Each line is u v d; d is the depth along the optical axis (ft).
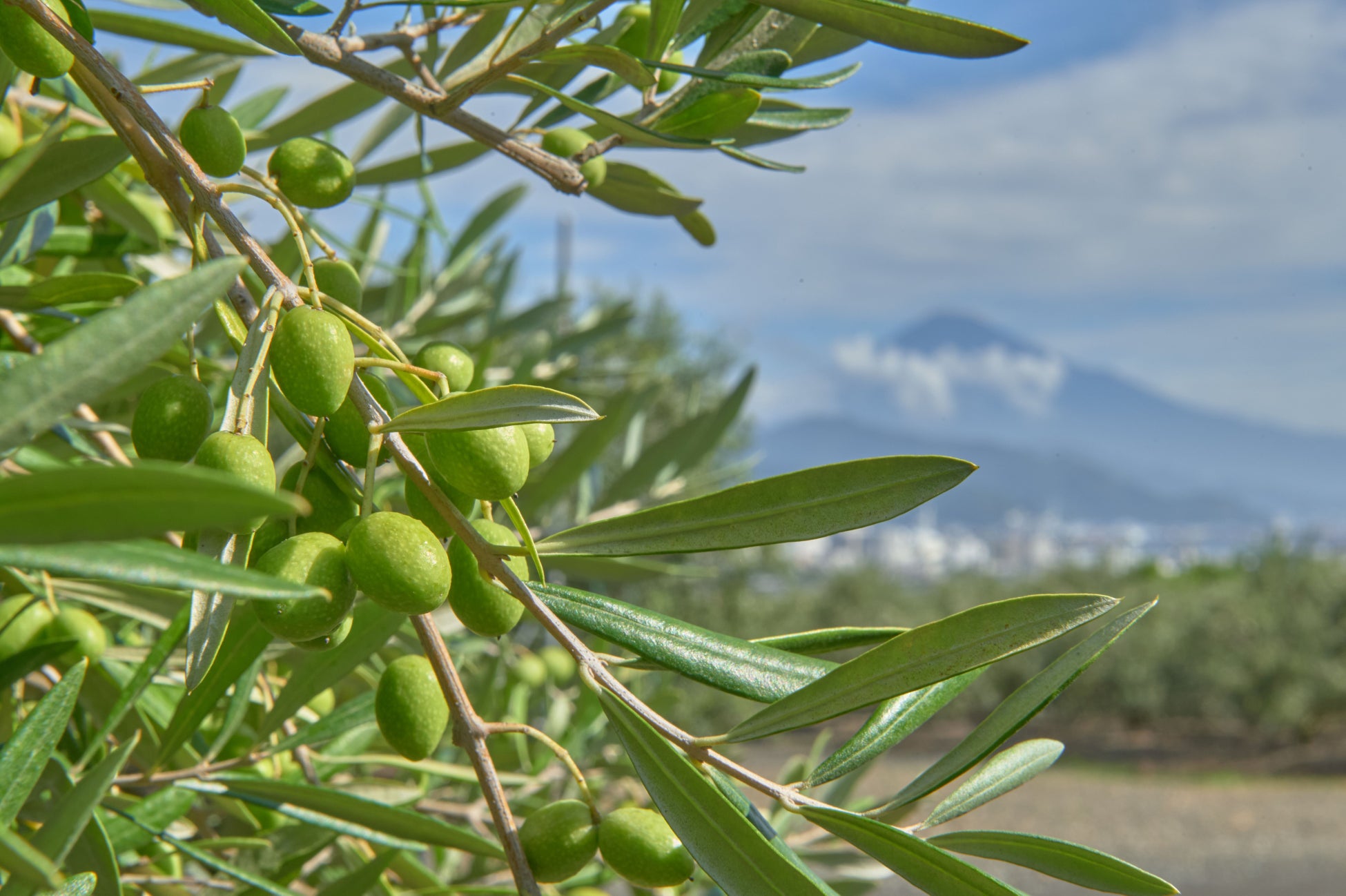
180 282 1.18
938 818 1.45
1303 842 17.51
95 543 1.16
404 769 2.36
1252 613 22.18
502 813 1.46
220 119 1.48
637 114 1.69
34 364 1.16
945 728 24.25
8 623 1.82
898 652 1.38
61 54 1.45
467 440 1.37
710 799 1.37
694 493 3.34
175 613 1.94
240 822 2.02
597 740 3.36
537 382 3.42
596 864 2.67
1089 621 1.37
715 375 19.24
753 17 1.66
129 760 1.90
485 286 3.75
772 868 1.35
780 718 1.39
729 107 1.66
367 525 1.36
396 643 2.31
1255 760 22.47
